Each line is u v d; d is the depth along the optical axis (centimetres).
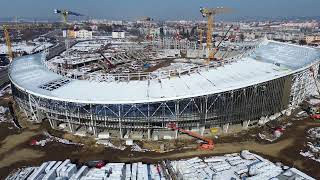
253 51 16925
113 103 9769
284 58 15012
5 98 14838
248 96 10794
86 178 7831
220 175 8119
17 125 11525
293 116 12431
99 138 10469
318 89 15338
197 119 10312
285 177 7869
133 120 10125
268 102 11412
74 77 13462
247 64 13538
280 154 9381
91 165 8638
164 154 9406
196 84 10919
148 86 10975
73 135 10694
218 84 10788
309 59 14788
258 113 11281
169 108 10075
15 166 8731
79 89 10944
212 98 10238
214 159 8962
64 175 7906
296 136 10594
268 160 8962
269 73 11900
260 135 10700
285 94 11956
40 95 10669
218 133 10862
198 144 10012
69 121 10731
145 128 10331
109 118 10200
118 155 9344
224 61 14288
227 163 8775
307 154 9362
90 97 10181
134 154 9406
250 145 9962
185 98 9881
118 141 10262
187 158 9169
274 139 10362
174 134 10650
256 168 8212
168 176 8119
